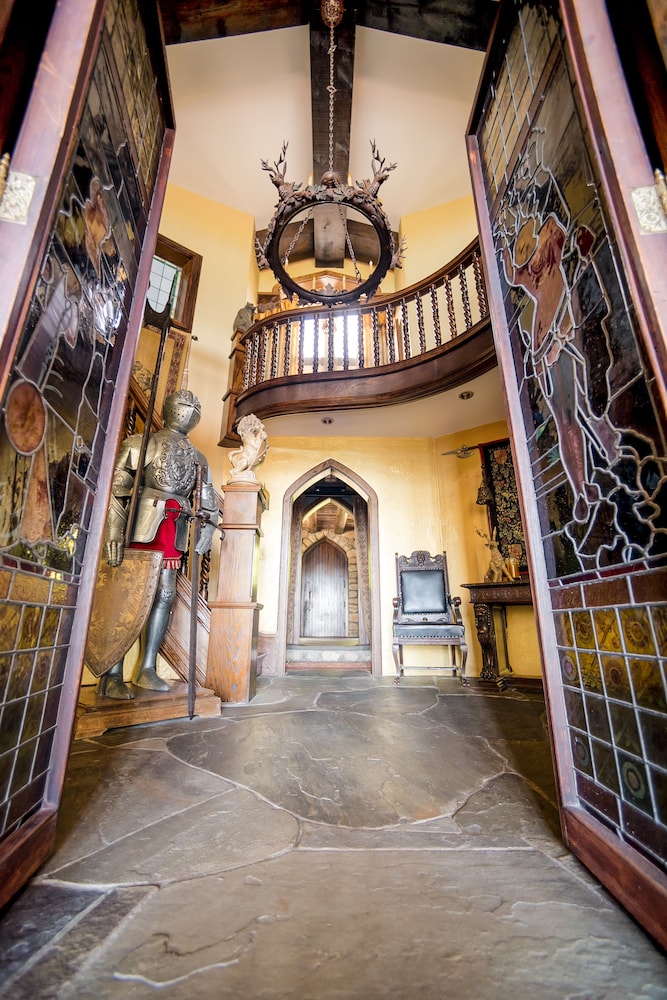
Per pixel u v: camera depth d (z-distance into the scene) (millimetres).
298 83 4250
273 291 7418
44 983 677
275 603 5176
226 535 3375
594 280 985
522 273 1404
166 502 2848
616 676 935
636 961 733
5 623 809
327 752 1980
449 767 1790
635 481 848
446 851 1122
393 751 2006
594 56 891
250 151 5289
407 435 5484
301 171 5531
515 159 1468
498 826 1267
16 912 854
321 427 5195
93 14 911
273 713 2795
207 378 5773
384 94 4355
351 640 7684
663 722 779
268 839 1183
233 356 5586
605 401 950
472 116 1861
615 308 906
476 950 762
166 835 1199
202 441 5520
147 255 1552
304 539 9828
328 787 1566
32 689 943
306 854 1104
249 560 3332
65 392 1010
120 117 1286
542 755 1960
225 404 5648
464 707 3070
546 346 1234
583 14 919
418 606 4711
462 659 4262
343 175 5043
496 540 4730
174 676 3785
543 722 2619
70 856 1079
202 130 4961
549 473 1227
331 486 7051
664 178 805
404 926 827
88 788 1531
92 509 1225
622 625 908
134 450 2822
